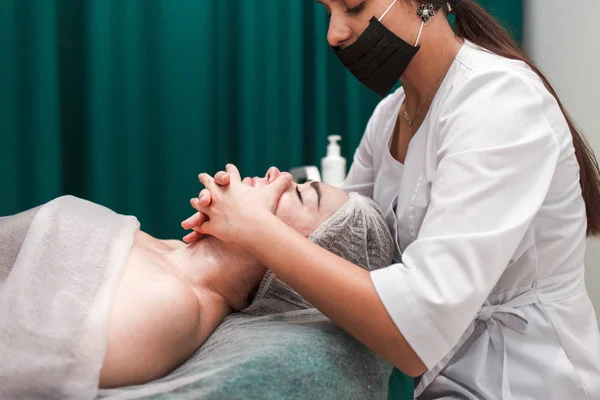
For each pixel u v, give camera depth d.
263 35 2.05
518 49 1.14
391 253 1.22
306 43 2.18
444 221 0.88
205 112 2.00
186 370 0.90
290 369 0.87
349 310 0.86
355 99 2.17
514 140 0.90
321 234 1.14
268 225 0.91
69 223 1.00
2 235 0.99
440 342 0.85
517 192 0.89
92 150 1.87
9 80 1.79
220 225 0.96
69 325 0.85
